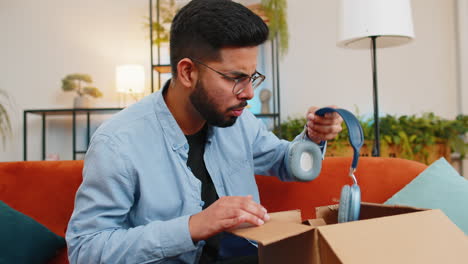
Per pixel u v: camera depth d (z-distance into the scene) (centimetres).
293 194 130
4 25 327
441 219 61
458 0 299
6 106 326
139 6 323
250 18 80
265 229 62
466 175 296
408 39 190
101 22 325
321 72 317
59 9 325
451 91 306
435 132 271
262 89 312
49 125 328
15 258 109
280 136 291
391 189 123
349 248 52
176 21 88
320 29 316
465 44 297
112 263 77
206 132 104
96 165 84
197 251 94
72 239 82
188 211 92
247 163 113
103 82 325
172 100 97
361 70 312
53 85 327
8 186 130
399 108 310
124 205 86
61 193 131
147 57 324
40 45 326
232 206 69
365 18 175
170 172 93
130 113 93
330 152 261
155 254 75
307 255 58
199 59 83
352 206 67
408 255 53
